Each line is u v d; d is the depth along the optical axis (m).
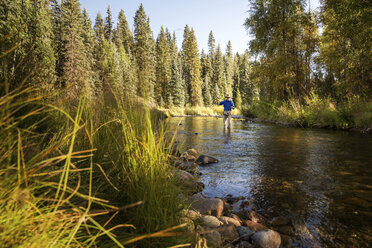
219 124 14.25
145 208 1.54
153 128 2.15
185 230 1.61
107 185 1.79
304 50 16.53
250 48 18.70
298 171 4.00
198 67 55.50
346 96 12.93
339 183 3.33
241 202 2.82
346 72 13.02
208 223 2.07
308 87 16.44
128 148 1.89
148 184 1.65
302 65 16.33
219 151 5.86
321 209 2.55
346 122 9.71
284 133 9.20
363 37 10.91
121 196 1.74
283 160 4.80
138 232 1.46
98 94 2.58
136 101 2.14
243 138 8.01
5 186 0.96
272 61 17.16
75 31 19.48
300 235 2.09
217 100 61.41
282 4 16.38
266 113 17.11
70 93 2.38
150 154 1.77
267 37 17.91
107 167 2.05
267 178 3.67
